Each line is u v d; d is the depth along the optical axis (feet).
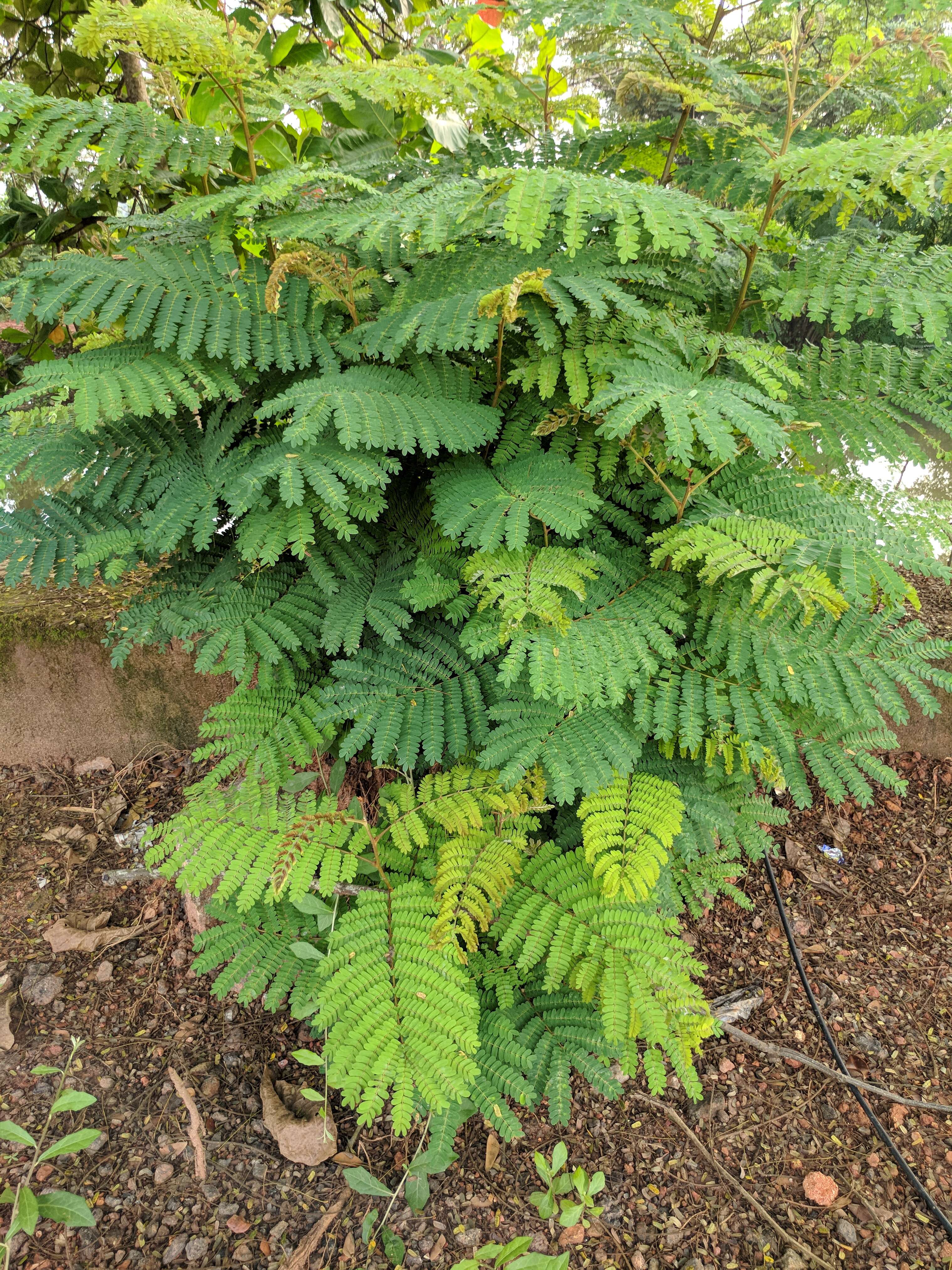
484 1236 3.39
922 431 3.31
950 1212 3.56
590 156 3.70
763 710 3.24
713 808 3.58
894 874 4.86
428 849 3.61
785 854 4.95
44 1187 3.47
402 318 3.25
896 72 3.56
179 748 5.37
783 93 3.76
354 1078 2.96
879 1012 4.23
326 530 3.59
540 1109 3.77
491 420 3.24
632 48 3.58
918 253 3.26
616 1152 3.66
